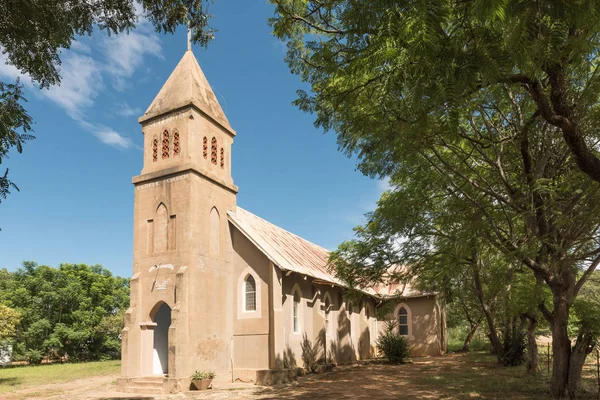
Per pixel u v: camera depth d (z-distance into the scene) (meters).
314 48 9.55
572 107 9.91
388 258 21.19
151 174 22.52
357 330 33.16
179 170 21.73
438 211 16.48
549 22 6.48
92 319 49.81
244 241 23.88
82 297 49.94
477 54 6.27
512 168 15.12
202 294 21.28
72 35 9.65
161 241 21.89
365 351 33.28
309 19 10.63
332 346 29.05
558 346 14.60
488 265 18.67
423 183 14.63
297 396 16.88
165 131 23.09
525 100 12.77
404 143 10.25
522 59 6.16
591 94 9.70
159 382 19.81
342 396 16.45
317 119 11.48
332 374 23.89
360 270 21.66
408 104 7.47
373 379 21.00
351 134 11.38
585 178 12.72
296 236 33.94
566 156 13.63
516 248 13.12
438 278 18.59
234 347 22.83
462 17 6.50
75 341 49.44
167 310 24.02
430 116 8.51
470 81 6.37
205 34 10.82
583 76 10.45
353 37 7.76
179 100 22.89
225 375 21.91
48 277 49.62
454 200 14.52
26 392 21.42
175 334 19.67
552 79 7.89
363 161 12.26
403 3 6.02
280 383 20.95
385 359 31.92
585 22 5.64
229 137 25.44
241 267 23.69
